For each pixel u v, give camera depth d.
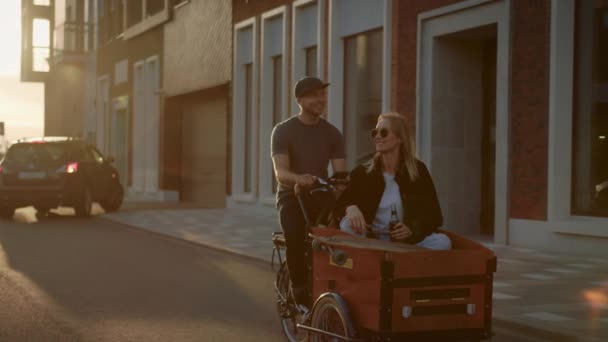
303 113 6.04
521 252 12.10
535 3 12.63
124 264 11.23
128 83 33.97
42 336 6.53
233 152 23.67
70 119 44.47
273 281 9.74
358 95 17.86
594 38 12.15
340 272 5.08
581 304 7.69
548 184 12.42
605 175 11.95
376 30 17.17
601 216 11.97
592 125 12.16
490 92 15.16
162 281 9.67
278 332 6.77
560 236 12.25
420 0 15.14
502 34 13.19
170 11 28.88
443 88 15.00
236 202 23.58
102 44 38.72
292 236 5.76
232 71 23.88
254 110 22.33
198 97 28.23
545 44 12.46
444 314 4.78
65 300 8.27
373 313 4.72
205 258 12.05
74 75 44.22
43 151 19.77
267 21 21.88
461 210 15.16
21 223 18.52
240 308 7.89
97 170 21.09
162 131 29.77
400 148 5.32
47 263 11.24
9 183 19.45
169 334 6.66
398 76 15.80
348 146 18.25
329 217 5.71
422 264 4.70
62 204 19.77
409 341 4.72
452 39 15.02
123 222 18.47
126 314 7.53
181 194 29.94
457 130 15.12
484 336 4.88
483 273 4.85
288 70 20.48
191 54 26.98
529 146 12.79
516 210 13.05
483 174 15.30
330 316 5.19
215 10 25.03
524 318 6.96
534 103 12.68
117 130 36.28
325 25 18.70
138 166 32.84
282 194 5.97
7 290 8.87
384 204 5.26
